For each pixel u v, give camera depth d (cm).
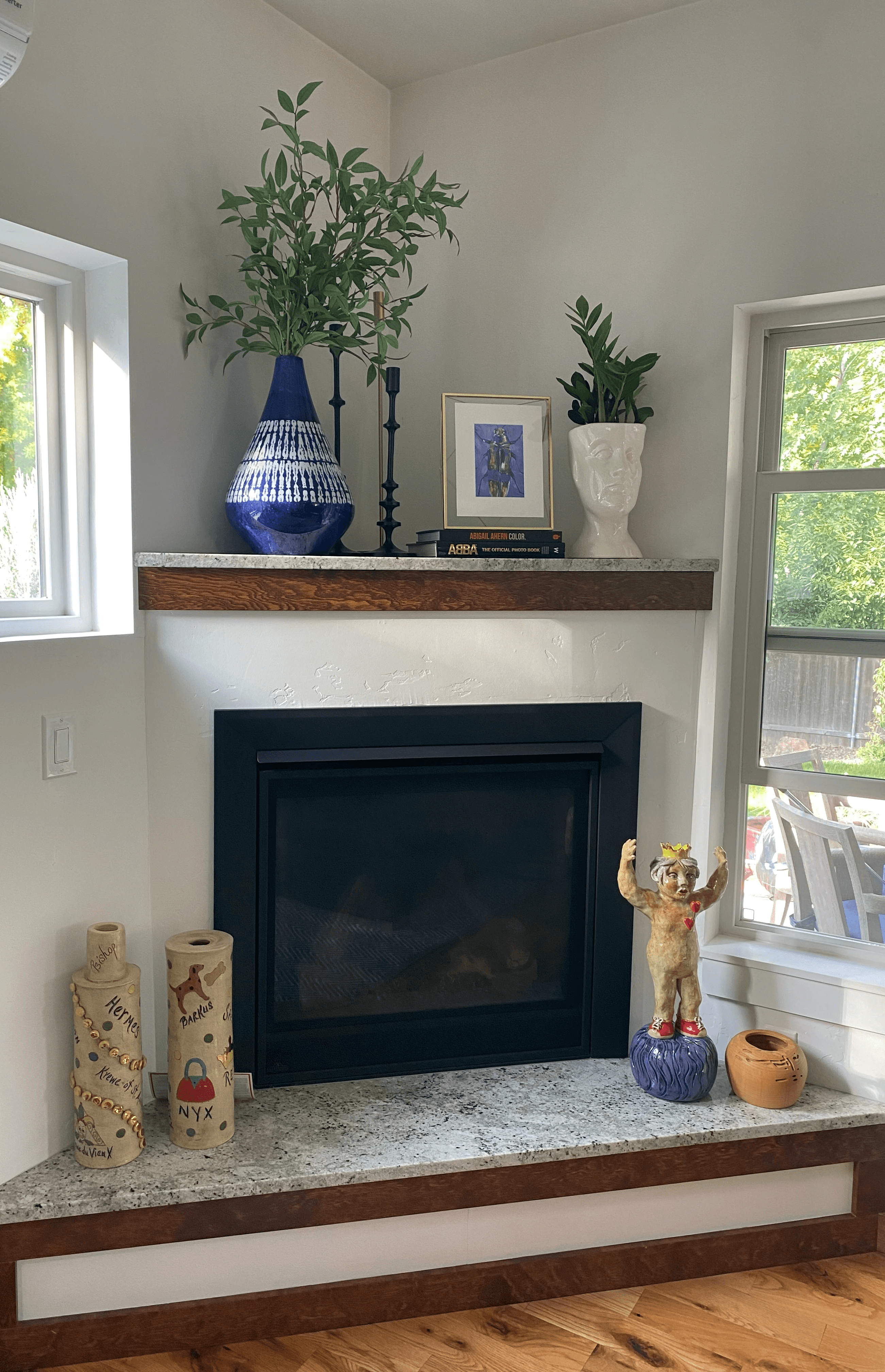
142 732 194
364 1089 205
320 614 199
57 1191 167
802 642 220
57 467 191
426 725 205
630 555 216
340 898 209
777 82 203
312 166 232
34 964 174
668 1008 201
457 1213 182
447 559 198
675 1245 191
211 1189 169
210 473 210
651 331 221
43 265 181
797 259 204
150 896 199
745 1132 191
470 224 243
